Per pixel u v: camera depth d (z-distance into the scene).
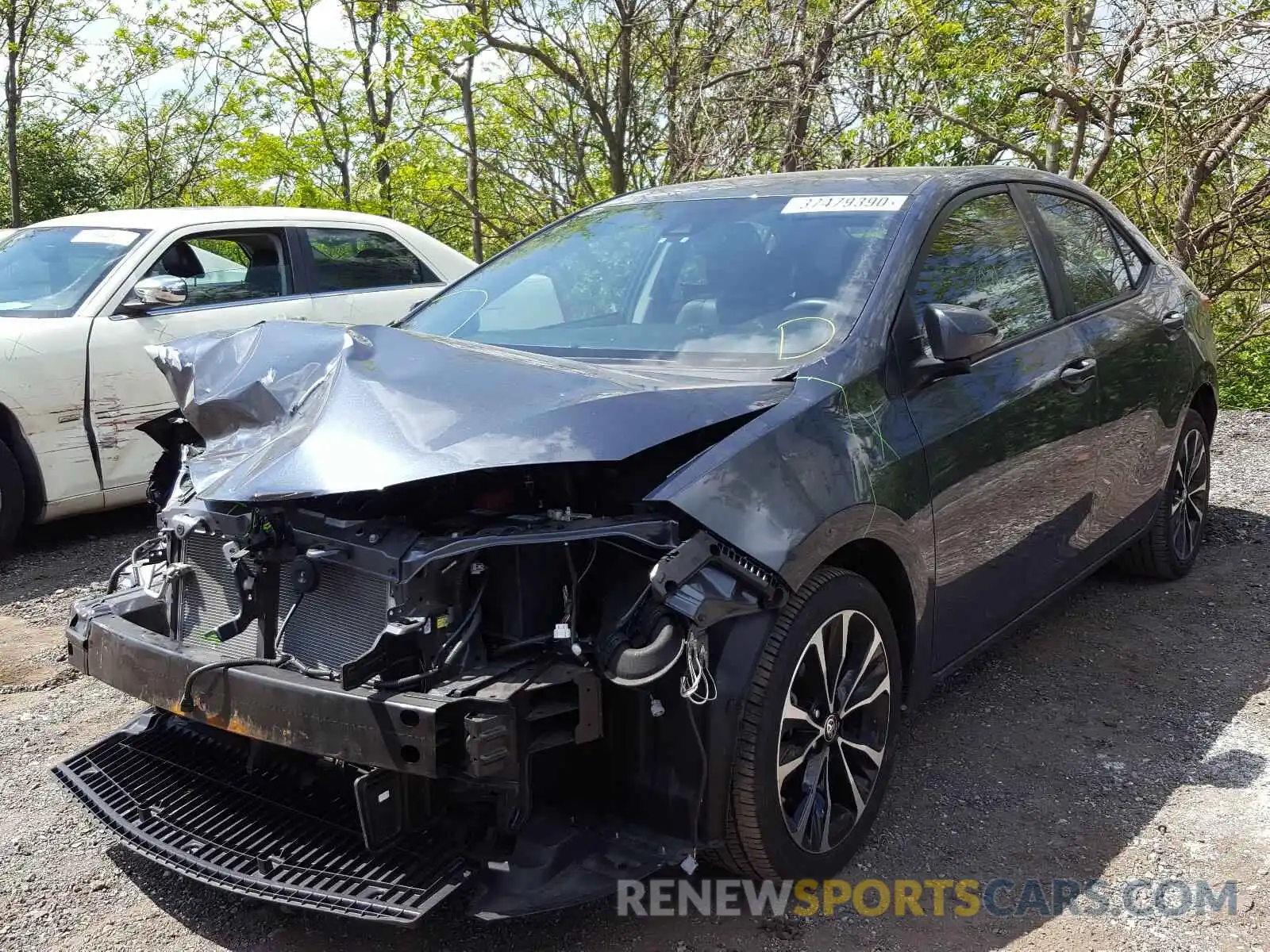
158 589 3.09
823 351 3.07
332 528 2.58
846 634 2.88
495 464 2.37
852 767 3.03
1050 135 10.78
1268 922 2.76
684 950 2.66
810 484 2.71
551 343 3.56
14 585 5.52
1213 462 7.43
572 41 12.19
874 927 2.75
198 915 2.81
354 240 7.49
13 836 3.19
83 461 5.96
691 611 2.39
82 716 3.99
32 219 20.70
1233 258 11.16
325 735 2.41
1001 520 3.54
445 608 2.45
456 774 2.32
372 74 12.97
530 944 2.68
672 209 4.05
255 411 2.92
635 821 2.60
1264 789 3.41
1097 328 4.21
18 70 17.91
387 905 2.34
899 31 10.90
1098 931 2.73
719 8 11.43
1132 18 9.60
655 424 2.54
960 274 3.56
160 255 6.46
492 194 14.12
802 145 11.17
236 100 15.69
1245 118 9.41
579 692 2.43
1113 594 5.16
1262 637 4.62
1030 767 3.58
